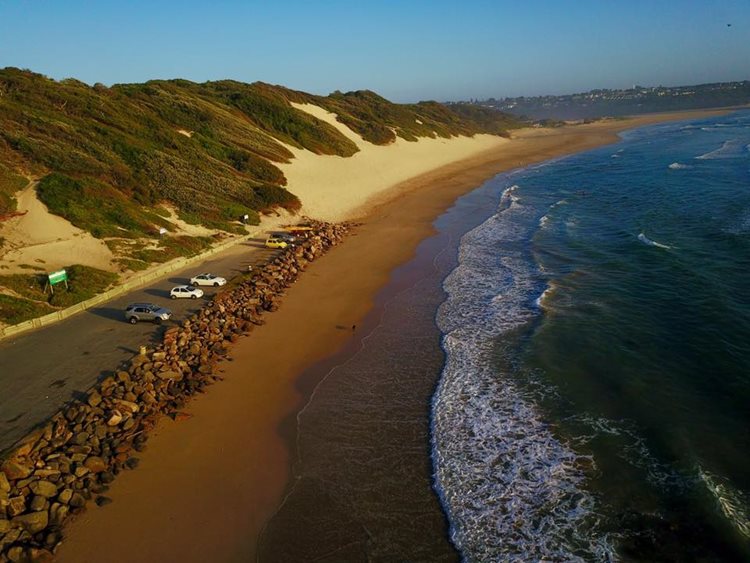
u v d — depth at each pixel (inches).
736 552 508.4
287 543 568.4
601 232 1615.4
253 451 716.7
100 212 1515.7
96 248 1375.5
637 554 521.0
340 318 1144.2
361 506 616.4
